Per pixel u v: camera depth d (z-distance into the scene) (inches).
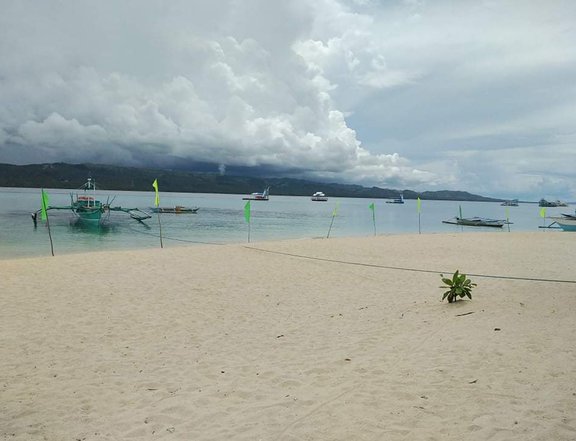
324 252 727.7
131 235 1211.2
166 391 192.4
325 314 336.5
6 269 505.4
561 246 863.7
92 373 215.2
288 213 2721.5
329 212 3029.0
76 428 160.4
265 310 350.0
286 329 293.7
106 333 283.6
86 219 1533.0
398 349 237.9
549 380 178.2
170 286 435.8
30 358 237.1
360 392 181.6
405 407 164.6
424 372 199.0
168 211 2310.5
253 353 243.6
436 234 1146.0
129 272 502.6
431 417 155.1
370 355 230.8
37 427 161.5
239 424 159.3
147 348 254.4
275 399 180.4
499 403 161.6
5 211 2004.2
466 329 264.7
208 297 394.0
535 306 310.3
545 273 528.7
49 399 185.8
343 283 470.6
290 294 413.1
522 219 2652.6
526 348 217.9
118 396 187.9
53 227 1369.3
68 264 545.0
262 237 1225.4
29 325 298.7
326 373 207.8
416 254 727.1
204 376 209.6
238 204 4384.8
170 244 1014.4
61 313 330.6
